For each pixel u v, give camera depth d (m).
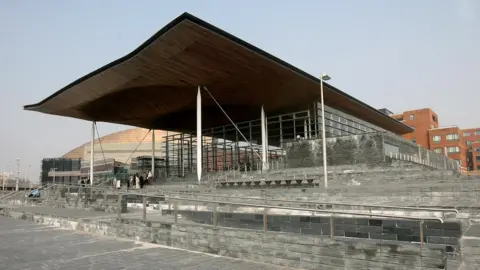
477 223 11.06
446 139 91.94
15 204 26.73
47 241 10.71
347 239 6.77
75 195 24.03
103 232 12.16
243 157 43.50
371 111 43.88
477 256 8.12
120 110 39.72
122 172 60.50
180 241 9.52
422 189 16.84
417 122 96.62
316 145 31.23
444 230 8.70
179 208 13.06
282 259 7.43
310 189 18.98
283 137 40.84
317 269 6.94
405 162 29.86
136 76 29.83
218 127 47.50
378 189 17.67
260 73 29.47
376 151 28.12
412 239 9.22
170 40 24.27
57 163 78.94
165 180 42.31
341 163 29.59
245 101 37.09
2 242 10.55
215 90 33.50
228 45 24.66
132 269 7.11
